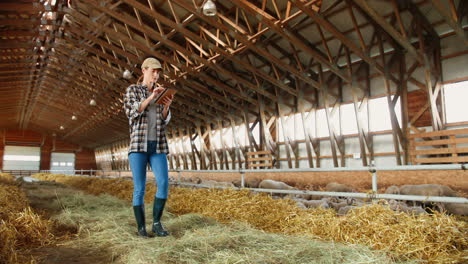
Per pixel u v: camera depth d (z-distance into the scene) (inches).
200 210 131.9
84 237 89.1
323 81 357.1
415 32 287.3
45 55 470.3
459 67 271.3
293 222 100.7
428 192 178.1
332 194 119.6
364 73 339.9
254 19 315.9
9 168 1082.7
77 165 1226.6
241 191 143.0
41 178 619.2
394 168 103.1
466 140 243.3
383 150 325.1
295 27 310.3
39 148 1151.0
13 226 81.7
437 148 274.1
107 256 71.1
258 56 384.8
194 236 78.9
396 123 298.5
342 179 276.4
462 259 61.6
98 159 1230.9
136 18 348.2
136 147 89.1
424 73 276.7
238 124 530.0
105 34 393.7
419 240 70.2
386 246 72.2
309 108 406.9
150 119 93.4
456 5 250.1
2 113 866.1
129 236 83.6
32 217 91.6
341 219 88.4
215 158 582.9
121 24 367.9
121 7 334.0
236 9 284.4
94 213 127.1
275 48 359.9
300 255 66.6
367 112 335.9
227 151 565.6
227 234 79.7
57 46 427.8
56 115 926.4
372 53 329.4
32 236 83.3
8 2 299.9
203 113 611.8
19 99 772.0
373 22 285.7
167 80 475.5
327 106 358.3
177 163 722.8
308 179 305.1
